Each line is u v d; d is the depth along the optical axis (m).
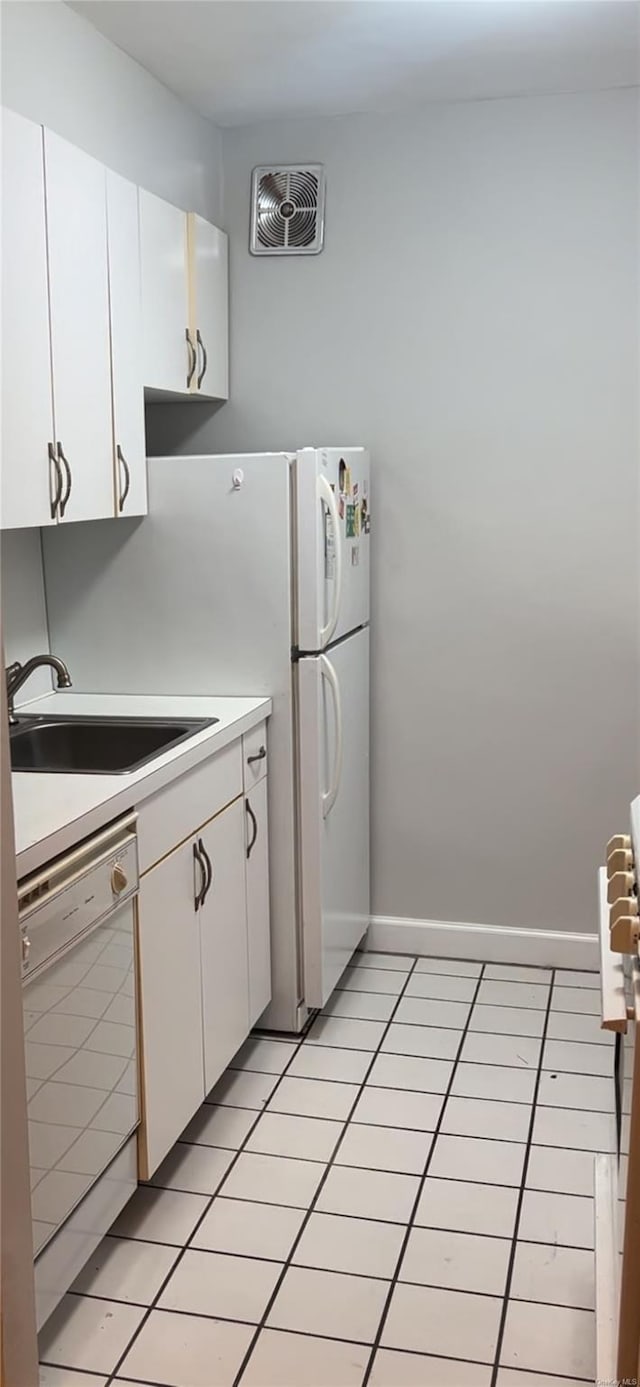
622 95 3.09
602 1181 2.25
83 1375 1.91
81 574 3.02
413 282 3.32
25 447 2.18
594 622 3.34
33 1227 1.81
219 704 2.88
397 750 3.56
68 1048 1.91
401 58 2.88
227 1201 2.37
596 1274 1.95
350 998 3.33
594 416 3.25
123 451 2.66
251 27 2.67
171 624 2.98
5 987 1.63
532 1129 2.61
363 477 3.31
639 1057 1.31
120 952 2.09
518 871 3.53
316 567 2.88
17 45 2.38
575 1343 1.97
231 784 2.68
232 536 2.90
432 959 3.62
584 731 3.40
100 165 2.48
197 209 3.27
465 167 3.23
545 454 3.30
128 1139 2.19
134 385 2.71
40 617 3.02
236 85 3.05
